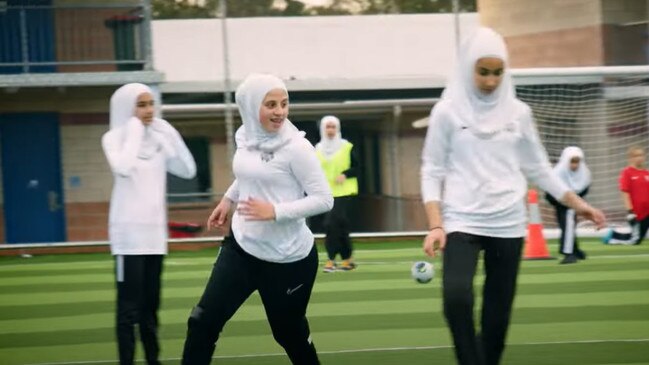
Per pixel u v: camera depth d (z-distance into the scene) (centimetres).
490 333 1672
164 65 6719
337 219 4019
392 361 2209
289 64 6912
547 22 6962
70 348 2492
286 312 1631
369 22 6994
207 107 6278
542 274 3775
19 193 6116
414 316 2847
